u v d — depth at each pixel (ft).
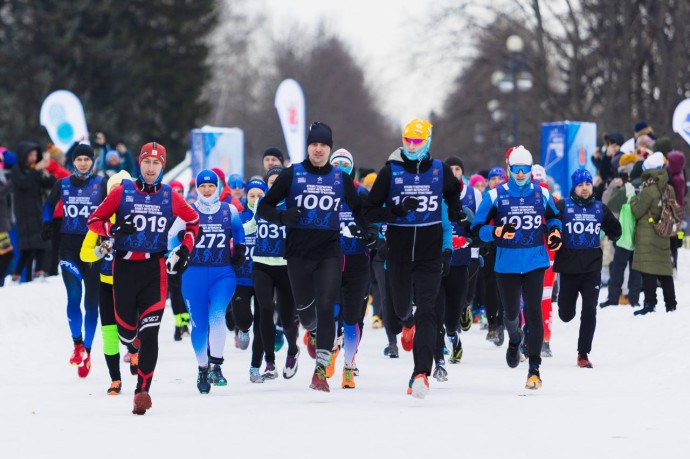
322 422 68.23
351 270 86.33
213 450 59.36
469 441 61.41
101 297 84.64
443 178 79.25
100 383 92.89
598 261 99.19
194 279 85.81
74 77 414.00
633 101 319.27
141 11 453.58
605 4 317.83
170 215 75.72
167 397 82.74
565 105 347.97
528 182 85.81
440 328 90.27
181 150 459.32
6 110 400.26
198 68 467.93
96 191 96.78
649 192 120.16
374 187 79.61
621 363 102.12
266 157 111.75
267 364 92.63
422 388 76.33
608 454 57.77
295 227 80.43
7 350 113.50
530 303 85.56
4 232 143.54
